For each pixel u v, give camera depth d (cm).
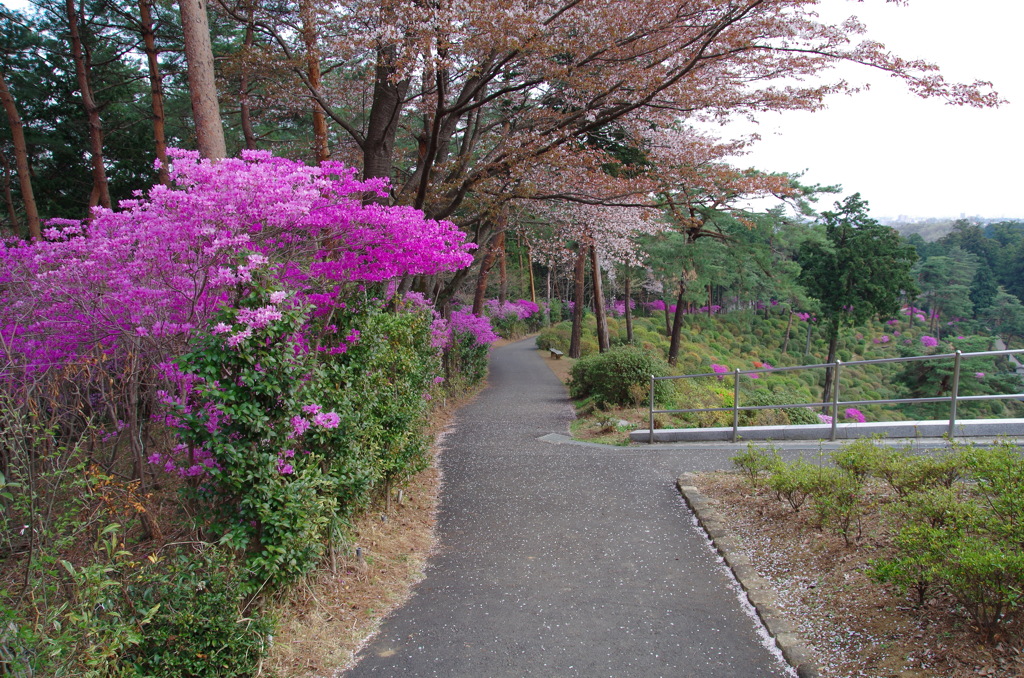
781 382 3141
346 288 502
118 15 1224
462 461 810
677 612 377
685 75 818
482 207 1107
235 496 355
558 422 1120
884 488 488
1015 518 315
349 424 458
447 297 1510
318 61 976
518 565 463
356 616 386
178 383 396
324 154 1056
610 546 489
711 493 582
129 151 1330
